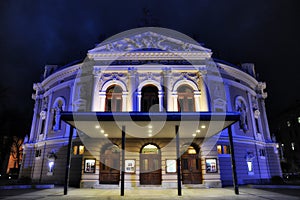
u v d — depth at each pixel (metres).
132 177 19.03
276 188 18.33
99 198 12.89
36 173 24.94
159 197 13.30
